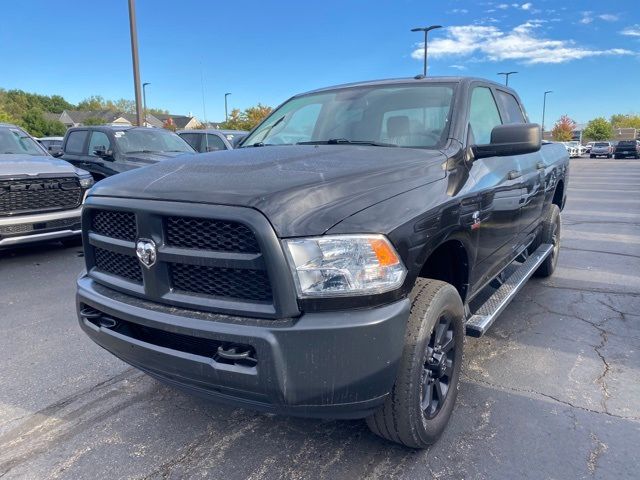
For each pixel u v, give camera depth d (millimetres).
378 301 2062
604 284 5465
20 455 2646
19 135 8148
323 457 2580
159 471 2506
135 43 14172
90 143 9562
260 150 3043
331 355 1982
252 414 3010
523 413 2941
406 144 3172
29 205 6449
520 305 4793
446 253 2926
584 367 3516
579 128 95938
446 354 2670
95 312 2662
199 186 2240
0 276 6117
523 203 3992
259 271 2061
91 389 3340
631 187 16594
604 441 2670
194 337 2199
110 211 2475
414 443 2467
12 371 3596
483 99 3766
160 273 2270
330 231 2025
